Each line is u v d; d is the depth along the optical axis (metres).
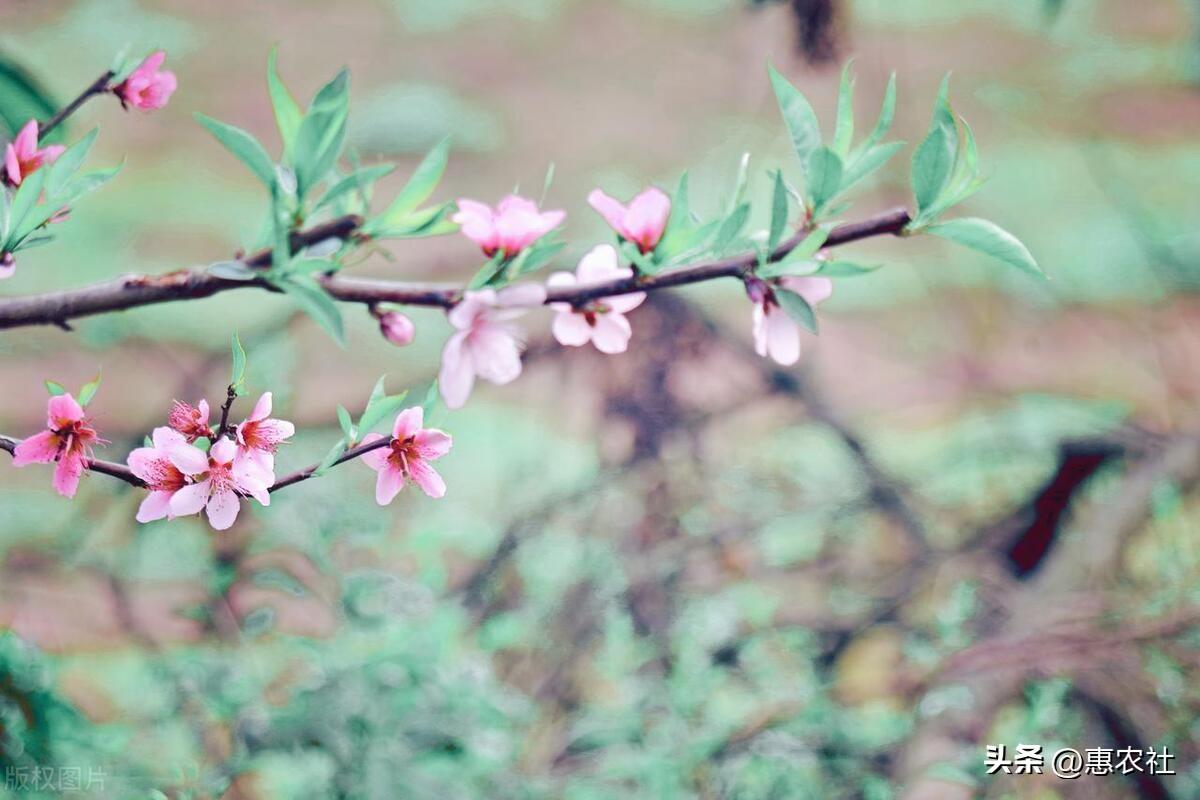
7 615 2.44
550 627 2.17
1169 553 2.35
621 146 7.73
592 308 1.17
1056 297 4.85
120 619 2.19
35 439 1.14
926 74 8.27
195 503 1.14
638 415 2.71
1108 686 2.00
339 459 1.15
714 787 1.80
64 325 1.17
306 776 1.55
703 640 2.07
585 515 2.53
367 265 5.25
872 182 4.07
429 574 1.95
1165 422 3.15
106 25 8.52
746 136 3.03
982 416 3.59
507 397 3.44
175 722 1.69
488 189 7.20
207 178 6.83
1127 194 6.39
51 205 1.19
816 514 2.70
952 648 2.07
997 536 2.66
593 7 9.84
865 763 1.89
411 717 1.58
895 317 4.99
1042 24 2.87
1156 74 8.35
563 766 1.95
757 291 1.16
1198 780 1.89
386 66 9.04
